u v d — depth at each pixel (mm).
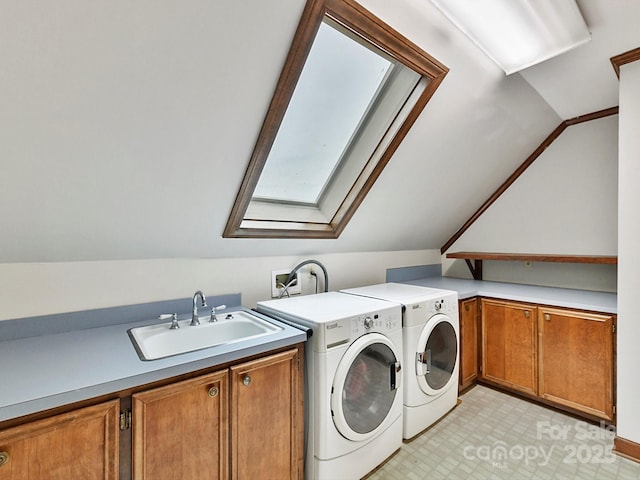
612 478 1774
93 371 1160
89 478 1066
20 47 946
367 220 2650
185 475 1259
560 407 2484
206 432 1312
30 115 1086
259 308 2055
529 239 3227
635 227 1888
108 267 1755
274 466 1521
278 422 1536
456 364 2492
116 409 1115
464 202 3244
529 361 2582
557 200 3045
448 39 1629
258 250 2277
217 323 1891
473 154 2633
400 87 1897
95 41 1010
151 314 1885
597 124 2803
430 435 2184
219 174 1633
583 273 2918
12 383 1062
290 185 2256
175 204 1656
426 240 3568
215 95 1316
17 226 1375
